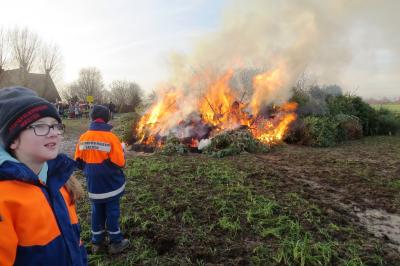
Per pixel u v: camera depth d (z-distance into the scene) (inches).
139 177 302.4
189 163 367.6
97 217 166.9
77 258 79.0
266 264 153.0
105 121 167.0
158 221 199.6
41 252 70.4
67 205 84.4
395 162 394.6
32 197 70.5
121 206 224.4
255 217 204.2
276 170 339.0
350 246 167.8
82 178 313.1
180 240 174.2
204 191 255.9
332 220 204.2
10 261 65.6
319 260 153.4
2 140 71.6
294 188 270.4
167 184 276.7
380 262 154.5
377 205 238.1
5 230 64.7
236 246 169.3
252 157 420.2
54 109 76.7
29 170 70.9
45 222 72.1
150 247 170.6
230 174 308.2
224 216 201.9
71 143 603.5
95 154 160.7
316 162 389.7
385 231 194.7
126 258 159.6
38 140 72.5
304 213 210.2
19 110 70.4
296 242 168.9
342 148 527.2
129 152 479.8
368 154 461.1
